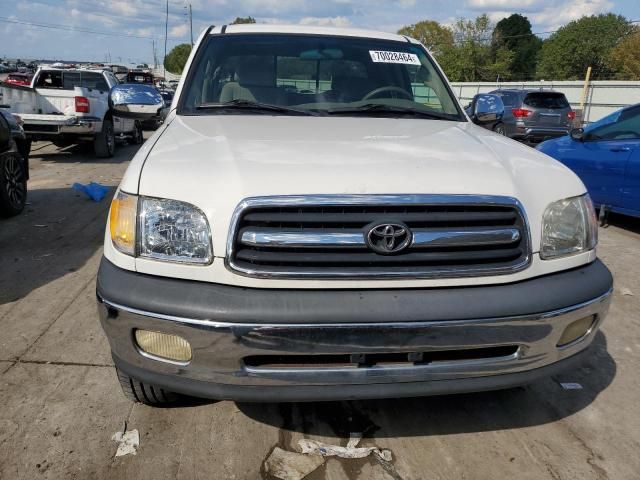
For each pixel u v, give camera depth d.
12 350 3.16
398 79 3.47
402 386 2.06
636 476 2.31
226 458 2.35
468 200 2.04
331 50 3.51
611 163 6.05
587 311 2.20
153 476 2.24
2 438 2.42
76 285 4.16
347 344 1.94
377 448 2.44
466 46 59.75
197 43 3.54
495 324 2.03
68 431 2.48
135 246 2.06
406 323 1.96
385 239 1.98
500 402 2.80
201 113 3.08
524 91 13.70
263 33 3.60
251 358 2.01
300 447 2.43
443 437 2.53
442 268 2.04
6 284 4.16
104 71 12.79
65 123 10.07
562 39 57.56
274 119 2.93
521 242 2.13
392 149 2.36
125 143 14.02
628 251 5.43
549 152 7.10
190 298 1.96
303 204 1.96
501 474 2.31
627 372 3.12
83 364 3.03
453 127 2.98
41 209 6.55
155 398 2.57
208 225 1.99
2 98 9.16
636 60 46.00
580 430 2.60
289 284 1.97
